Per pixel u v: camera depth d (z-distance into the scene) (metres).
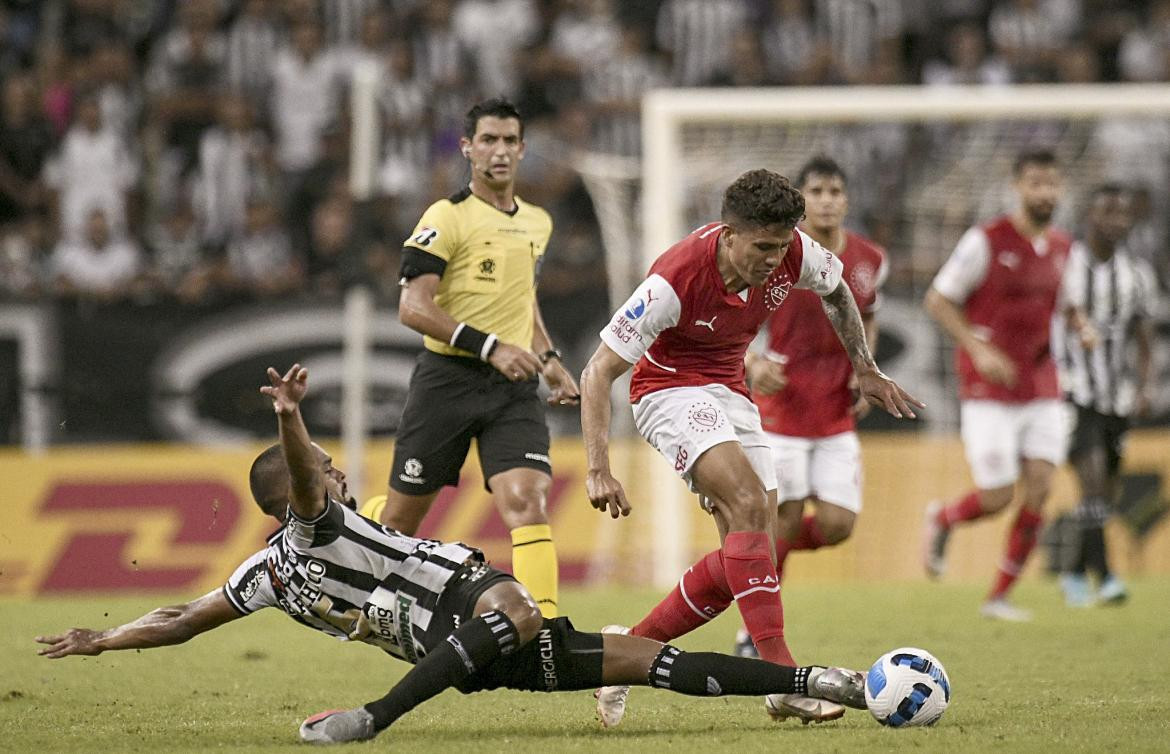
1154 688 21.78
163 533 42.53
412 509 24.38
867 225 47.69
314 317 44.00
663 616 19.56
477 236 24.03
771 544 18.53
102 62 54.38
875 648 26.98
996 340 33.50
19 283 50.06
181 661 26.00
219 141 52.69
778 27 58.50
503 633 16.30
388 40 55.91
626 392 44.00
